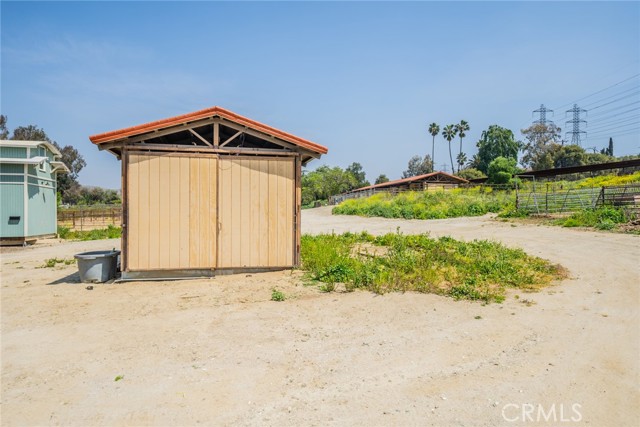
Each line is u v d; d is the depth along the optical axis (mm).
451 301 6379
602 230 15242
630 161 26922
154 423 3047
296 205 8609
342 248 10586
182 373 3910
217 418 3119
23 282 8148
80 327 5281
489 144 70625
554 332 5043
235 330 5125
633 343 4680
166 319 5590
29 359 4270
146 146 7988
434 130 89812
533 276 7949
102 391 3553
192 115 8047
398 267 8336
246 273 8391
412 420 3090
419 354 4371
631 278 7871
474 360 4223
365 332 5043
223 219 8281
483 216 24625
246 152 8383
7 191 15852
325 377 3830
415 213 25781
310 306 6141
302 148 8648
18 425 3023
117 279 7965
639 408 3281
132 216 7930
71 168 51812
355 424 3031
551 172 32062
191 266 8109
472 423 3051
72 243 16672
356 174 96062
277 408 3268
